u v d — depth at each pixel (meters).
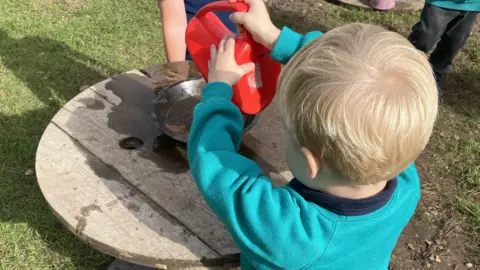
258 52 1.41
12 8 3.91
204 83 1.92
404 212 1.16
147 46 3.62
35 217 2.39
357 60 0.96
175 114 1.80
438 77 3.25
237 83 1.41
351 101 0.93
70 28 3.72
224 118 1.24
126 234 1.35
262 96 1.48
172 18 2.20
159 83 1.99
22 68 3.31
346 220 1.06
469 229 2.46
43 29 3.69
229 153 1.17
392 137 0.95
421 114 0.96
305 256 1.05
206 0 2.41
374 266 1.14
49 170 1.54
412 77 0.96
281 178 1.54
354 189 1.06
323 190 1.09
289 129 1.05
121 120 1.78
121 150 1.64
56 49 3.51
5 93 3.10
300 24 4.02
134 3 4.08
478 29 3.94
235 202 1.10
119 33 3.73
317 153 1.02
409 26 4.00
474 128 3.05
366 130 0.94
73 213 1.40
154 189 1.49
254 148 1.66
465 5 2.90
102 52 3.53
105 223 1.37
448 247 2.37
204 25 1.53
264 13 1.38
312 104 0.97
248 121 1.74
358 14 4.13
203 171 1.15
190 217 1.40
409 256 2.33
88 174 1.54
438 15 2.95
